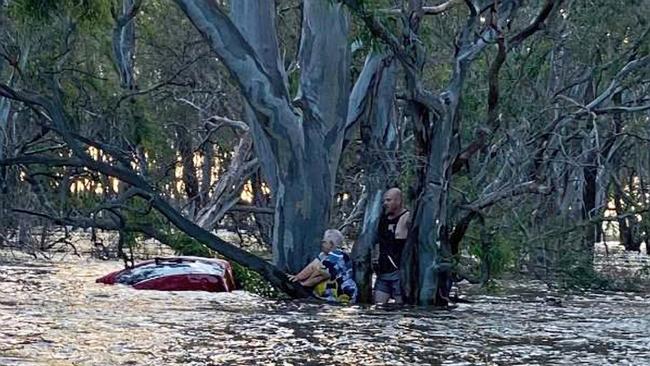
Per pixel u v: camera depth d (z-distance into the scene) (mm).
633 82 23422
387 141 17625
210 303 14750
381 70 17766
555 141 25016
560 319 13672
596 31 24625
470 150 15086
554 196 28422
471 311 14477
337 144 17484
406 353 10039
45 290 16344
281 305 14727
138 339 10656
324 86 17391
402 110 19828
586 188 37406
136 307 13945
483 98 20266
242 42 16781
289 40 30344
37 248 28250
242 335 11203
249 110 17547
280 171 17234
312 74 17391
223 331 11523
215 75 36312
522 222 19703
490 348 10555
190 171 33750
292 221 17219
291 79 20562
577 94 28141
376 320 12977
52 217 16500
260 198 31000
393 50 14570
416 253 15008
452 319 13320
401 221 15188
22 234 27734
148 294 15805
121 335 10969
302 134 17266
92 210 16641
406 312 14039
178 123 33312
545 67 23969
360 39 15695
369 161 16766
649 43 23297
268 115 16922
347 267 15703
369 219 15984
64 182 21031
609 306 16156
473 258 17500
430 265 15000
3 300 14648
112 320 12359
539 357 9945
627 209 27547
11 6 21641
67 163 16094
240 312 13641
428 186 14852
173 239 18484
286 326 12133
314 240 17203
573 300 17406
